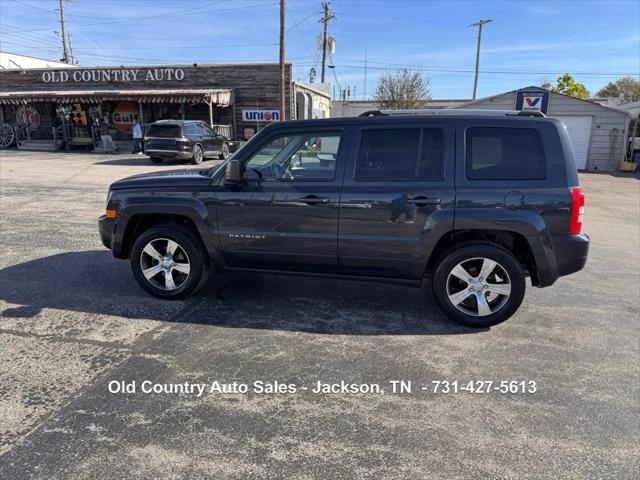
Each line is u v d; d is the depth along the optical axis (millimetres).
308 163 4320
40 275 5395
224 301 4734
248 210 4379
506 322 4395
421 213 4043
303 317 4391
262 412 2967
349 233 4203
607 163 22203
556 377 3449
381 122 4176
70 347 3732
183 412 2947
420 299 4895
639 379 3449
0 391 3119
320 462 2539
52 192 11406
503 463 2555
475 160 4039
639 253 7203
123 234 4738
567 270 4020
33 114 27094
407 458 2582
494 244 4090
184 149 18016
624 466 2545
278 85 25734
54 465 2473
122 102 25812
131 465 2484
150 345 3791
